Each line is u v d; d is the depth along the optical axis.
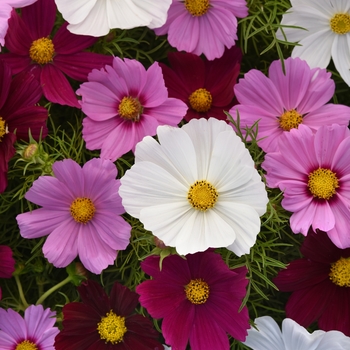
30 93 0.55
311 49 0.60
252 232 0.51
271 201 0.55
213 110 0.60
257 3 0.61
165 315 0.53
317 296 0.56
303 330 0.54
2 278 0.60
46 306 0.60
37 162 0.55
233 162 0.51
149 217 0.52
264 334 0.55
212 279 0.54
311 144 0.54
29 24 0.58
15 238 0.60
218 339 0.54
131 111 0.56
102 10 0.57
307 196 0.55
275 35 0.59
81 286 0.55
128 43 0.62
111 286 0.59
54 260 0.55
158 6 0.57
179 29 0.59
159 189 0.52
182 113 0.56
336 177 0.55
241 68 0.63
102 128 0.57
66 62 0.58
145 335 0.55
